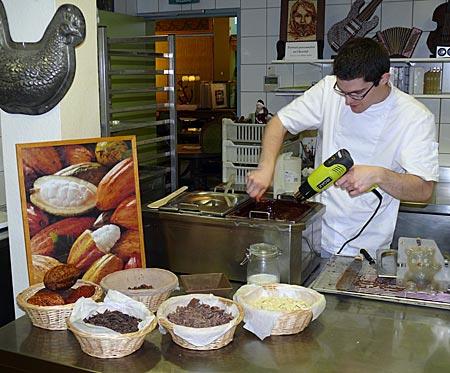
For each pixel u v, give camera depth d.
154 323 1.39
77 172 1.84
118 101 4.07
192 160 4.46
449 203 3.24
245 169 3.40
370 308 1.63
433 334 1.47
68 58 1.88
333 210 2.19
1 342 1.45
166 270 1.83
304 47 3.68
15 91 1.90
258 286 1.60
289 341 1.43
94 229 1.87
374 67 1.77
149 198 2.97
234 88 7.68
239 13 4.18
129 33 4.15
